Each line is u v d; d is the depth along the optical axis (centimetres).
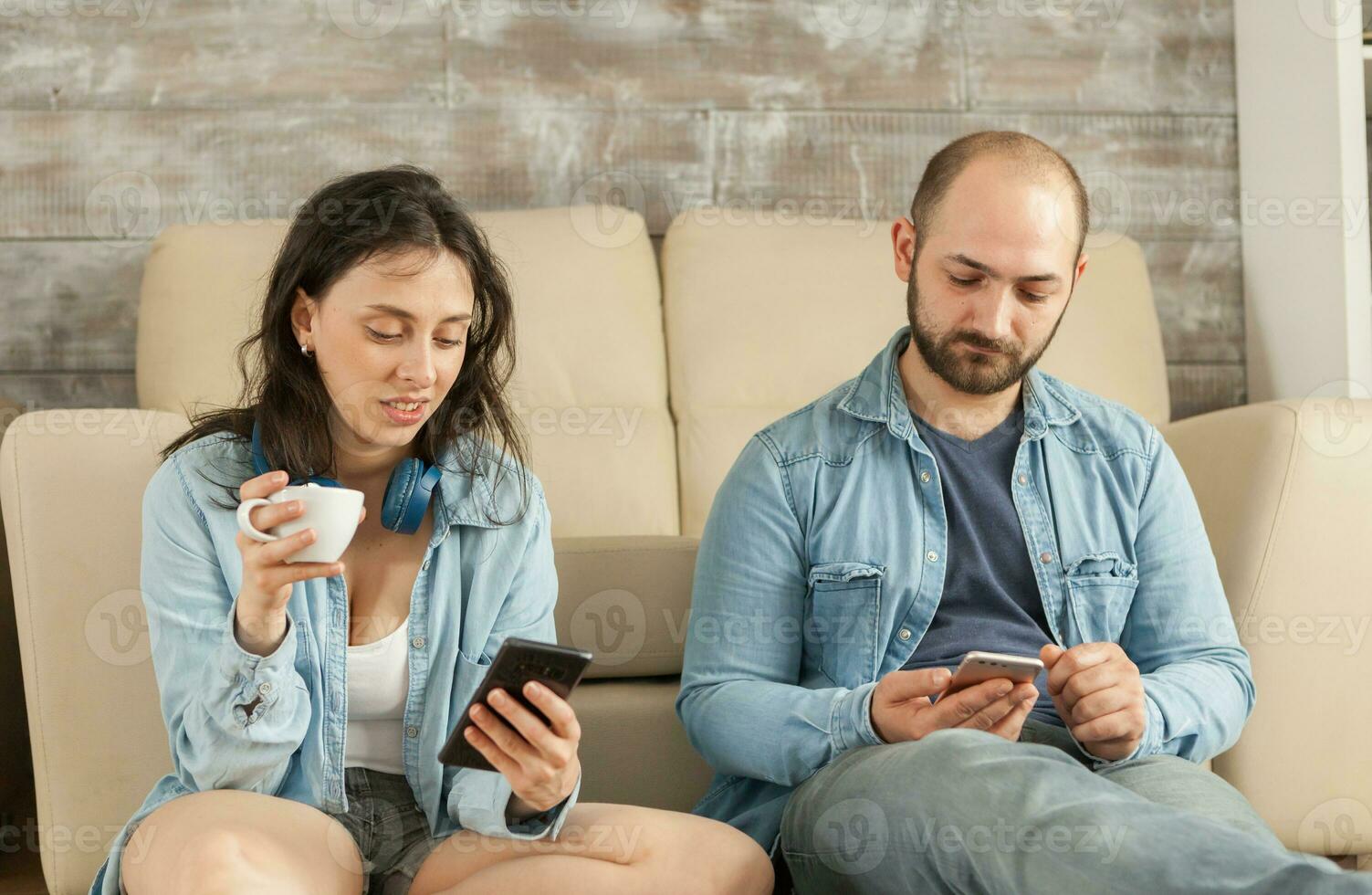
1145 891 98
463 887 116
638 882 115
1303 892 92
